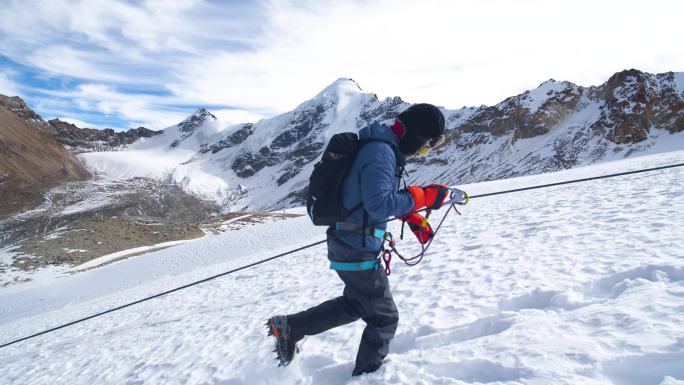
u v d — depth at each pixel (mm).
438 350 3525
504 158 184875
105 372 6262
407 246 10531
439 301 5016
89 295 31094
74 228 55719
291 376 4344
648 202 8383
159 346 6961
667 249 4789
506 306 4441
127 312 12852
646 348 2670
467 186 54375
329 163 3100
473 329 3977
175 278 25766
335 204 3119
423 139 3074
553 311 3828
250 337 5930
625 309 3301
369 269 3240
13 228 177250
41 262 44594
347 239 3158
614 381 2586
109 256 46656
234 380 4504
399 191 3100
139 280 33156
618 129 155625
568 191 14773
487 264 6312
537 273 5133
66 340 10391
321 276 9789
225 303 9609
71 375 6691
